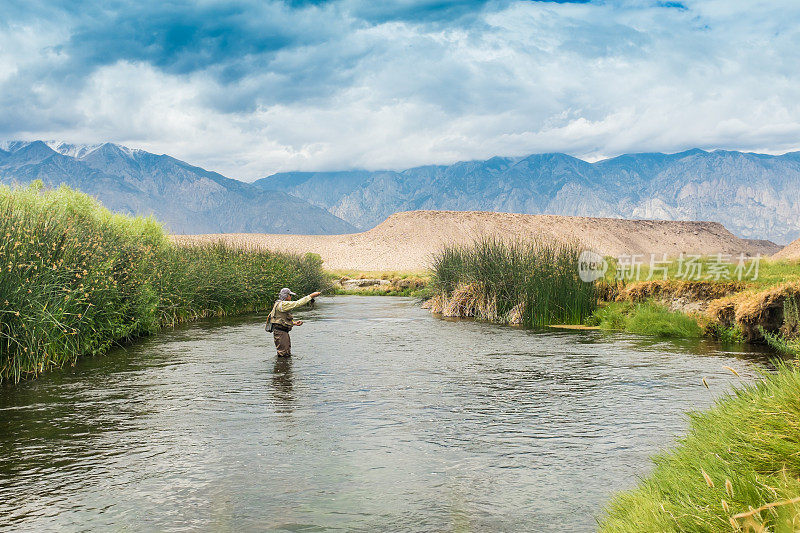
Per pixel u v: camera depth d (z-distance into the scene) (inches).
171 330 664.4
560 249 807.7
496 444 250.2
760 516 119.3
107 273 550.3
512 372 412.8
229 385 370.9
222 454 238.7
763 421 160.1
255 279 949.8
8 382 381.7
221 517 179.0
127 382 380.5
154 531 170.2
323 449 244.8
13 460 232.5
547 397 336.2
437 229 4626.0
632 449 241.1
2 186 597.6
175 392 351.3
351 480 209.5
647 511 142.7
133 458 234.1
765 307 522.9
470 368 429.1
